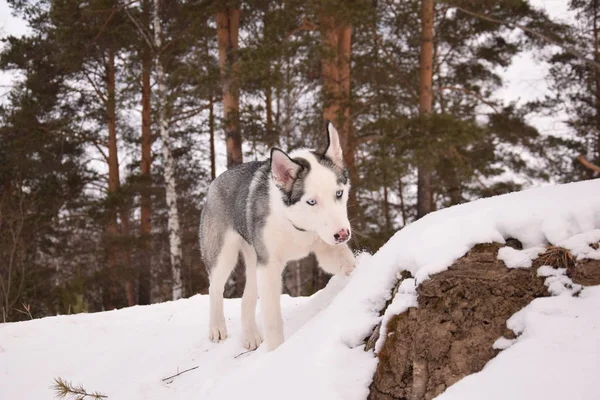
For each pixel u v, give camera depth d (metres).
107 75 21.16
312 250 4.55
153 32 18.23
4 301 12.76
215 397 3.42
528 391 2.17
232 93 14.61
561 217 2.82
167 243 21.17
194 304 7.37
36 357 5.57
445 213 3.38
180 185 22.48
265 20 16.06
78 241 21.38
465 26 19.56
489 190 18.38
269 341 4.23
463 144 13.73
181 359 5.12
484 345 2.69
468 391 2.33
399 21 17.23
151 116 21.69
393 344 2.85
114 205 18.56
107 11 17.31
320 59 14.22
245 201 4.81
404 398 2.75
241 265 15.82
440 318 2.81
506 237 2.95
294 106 17.41
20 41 20.00
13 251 14.49
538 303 2.62
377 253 3.52
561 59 20.38
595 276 2.61
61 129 19.86
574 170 19.75
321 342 3.10
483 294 2.79
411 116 15.80
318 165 4.24
